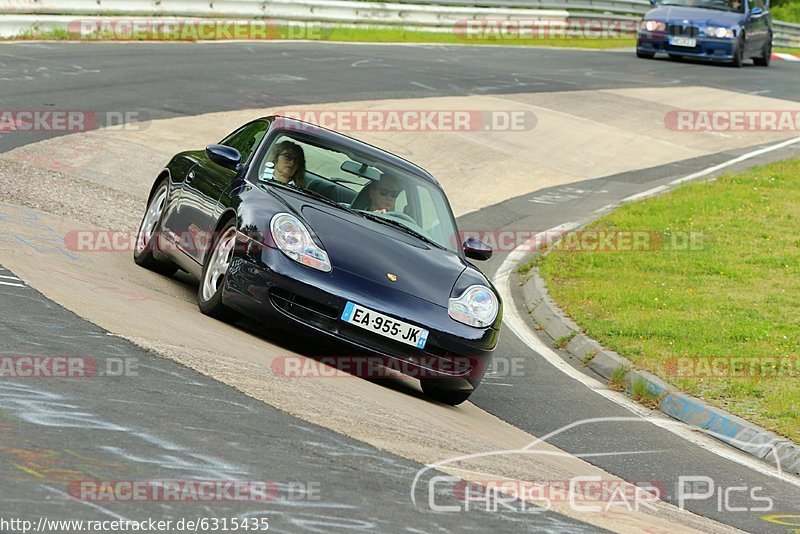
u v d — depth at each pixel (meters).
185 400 18.30
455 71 88.38
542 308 39.72
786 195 58.34
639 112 79.56
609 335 35.78
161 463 15.02
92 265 29.50
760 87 94.25
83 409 16.66
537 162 64.44
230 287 24.75
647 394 30.86
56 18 79.50
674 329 36.38
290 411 19.30
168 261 31.27
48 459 14.40
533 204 56.28
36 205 36.41
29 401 16.58
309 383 22.08
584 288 41.53
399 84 78.62
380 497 15.55
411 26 113.56
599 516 17.73
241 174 27.47
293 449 17.02
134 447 15.45
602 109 79.00
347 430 19.06
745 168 66.38
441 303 25.14
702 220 52.59
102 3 83.31
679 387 30.86
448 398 26.50
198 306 27.36
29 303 22.62
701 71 100.94
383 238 26.30
